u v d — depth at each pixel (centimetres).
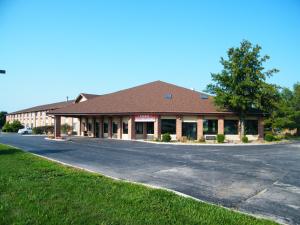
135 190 954
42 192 901
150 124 4138
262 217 782
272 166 1661
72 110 4366
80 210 748
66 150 2441
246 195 1009
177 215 738
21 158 1684
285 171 1495
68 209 754
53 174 1182
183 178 1273
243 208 868
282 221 764
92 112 4184
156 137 3931
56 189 938
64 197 855
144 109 4012
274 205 900
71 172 1237
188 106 4109
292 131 5856
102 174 1284
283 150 2698
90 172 1266
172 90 4572
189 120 4034
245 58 3772
